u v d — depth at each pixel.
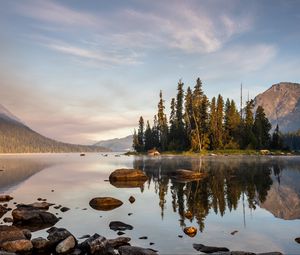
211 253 10.52
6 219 15.49
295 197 20.98
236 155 84.38
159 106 110.12
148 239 12.27
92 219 15.59
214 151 91.19
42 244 11.53
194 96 95.94
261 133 98.69
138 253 10.27
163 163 56.06
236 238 12.30
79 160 88.88
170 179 32.78
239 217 15.72
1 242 11.48
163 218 15.66
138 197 21.91
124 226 14.12
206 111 95.31
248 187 25.61
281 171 38.41
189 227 13.30
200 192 23.59
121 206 18.73
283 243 11.66
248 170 39.88
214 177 32.91
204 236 12.59
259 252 10.75
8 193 24.23
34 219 15.16
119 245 11.62
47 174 40.34
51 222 15.13
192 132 93.88
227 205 18.62
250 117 100.88
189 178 32.91
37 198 21.95
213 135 94.81
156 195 22.67
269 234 12.80
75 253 11.02
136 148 128.75
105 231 13.48
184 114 102.25
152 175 36.94
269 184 27.17
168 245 11.52
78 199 21.34
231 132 99.69
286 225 14.16
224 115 101.56
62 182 31.20
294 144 161.00
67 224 14.73
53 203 19.91
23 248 11.20
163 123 109.25
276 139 100.38
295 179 30.53
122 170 33.03
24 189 26.33
